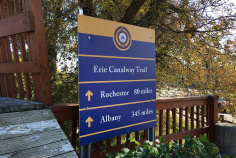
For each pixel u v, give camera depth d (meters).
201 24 4.59
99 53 2.01
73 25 4.59
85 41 1.89
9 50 2.29
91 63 1.94
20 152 1.20
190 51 4.66
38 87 1.91
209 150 2.42
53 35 4.11
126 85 2.27
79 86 1.84
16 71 2.11
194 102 3.50
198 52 4.62
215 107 3.67
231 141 3.33
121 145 2.55
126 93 2.27
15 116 1.55
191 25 4.63
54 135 1.45
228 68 4.46
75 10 4.55
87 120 1.89
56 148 1.32
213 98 3.63
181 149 2.26
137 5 4.69
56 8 4.12
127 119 2.27
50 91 1.94
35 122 1.54
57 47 4.25
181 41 4.57
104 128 2.04
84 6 4.41
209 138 3.69
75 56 4.46
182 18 4.50
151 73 2.59
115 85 2.15
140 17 5.01
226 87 4.36
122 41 2.23
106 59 2.07
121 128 2.20
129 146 2.63
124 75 2.25
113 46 2.14
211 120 3.68
